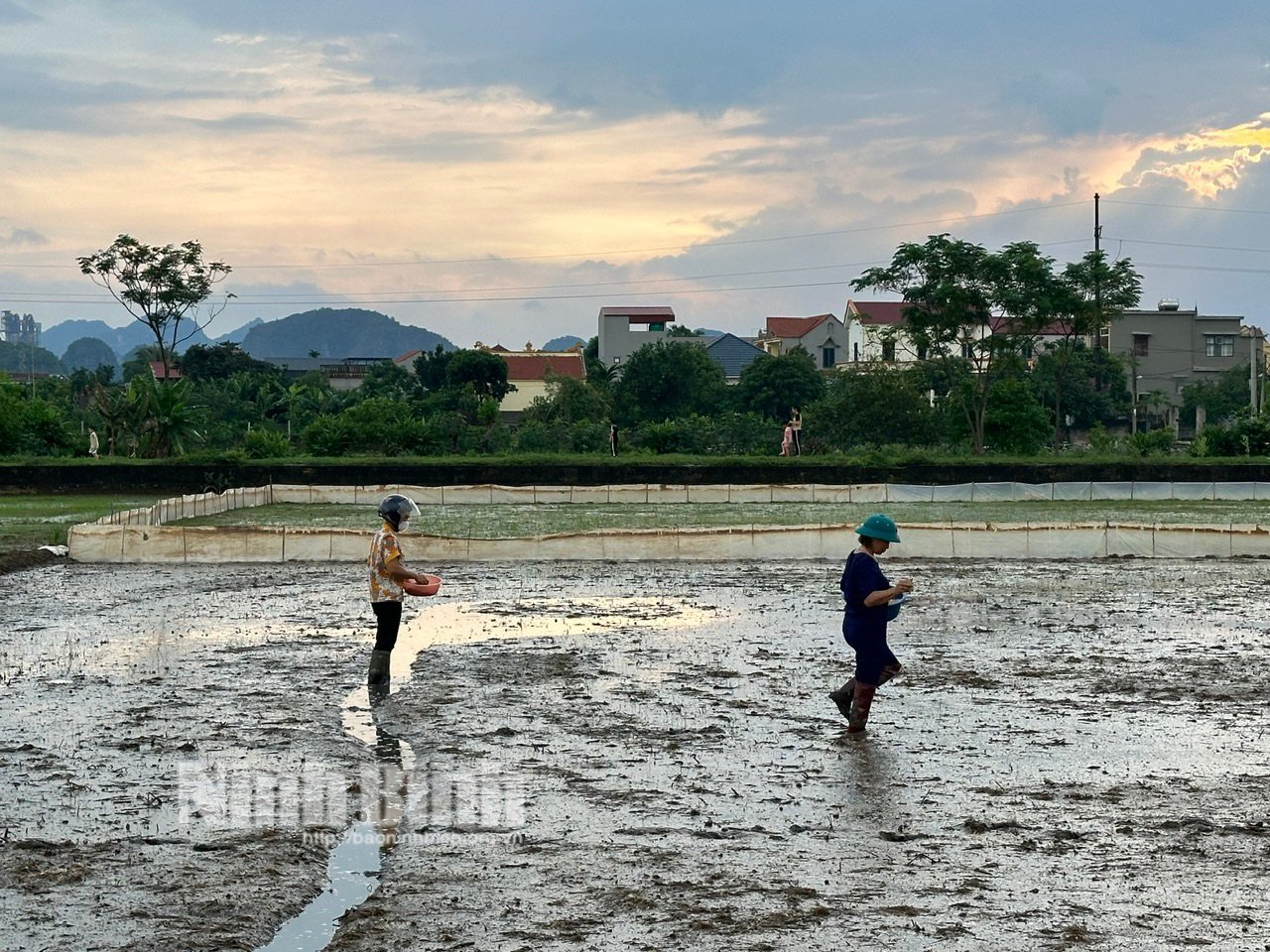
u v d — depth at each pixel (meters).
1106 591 21.56
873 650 11.37
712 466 47.66
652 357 90.62
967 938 6.95
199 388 86.81
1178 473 47.25
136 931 7.02
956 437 61.75
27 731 11.59
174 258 65.56
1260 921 7.21
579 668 14.59
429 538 25.95
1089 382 90.69
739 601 20.25
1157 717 12.31
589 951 6.77
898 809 9.33
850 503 41.84
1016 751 11.03
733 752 10.95
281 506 40.19
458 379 90.31
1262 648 16.14
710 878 7.89
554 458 48.22
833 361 120.50
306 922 7.26
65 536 27.73
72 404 82.25
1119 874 7.98
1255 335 96.62
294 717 12.14
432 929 7.06
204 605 19.70
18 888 7.66
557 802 9.48
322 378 99.88
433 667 14.62
